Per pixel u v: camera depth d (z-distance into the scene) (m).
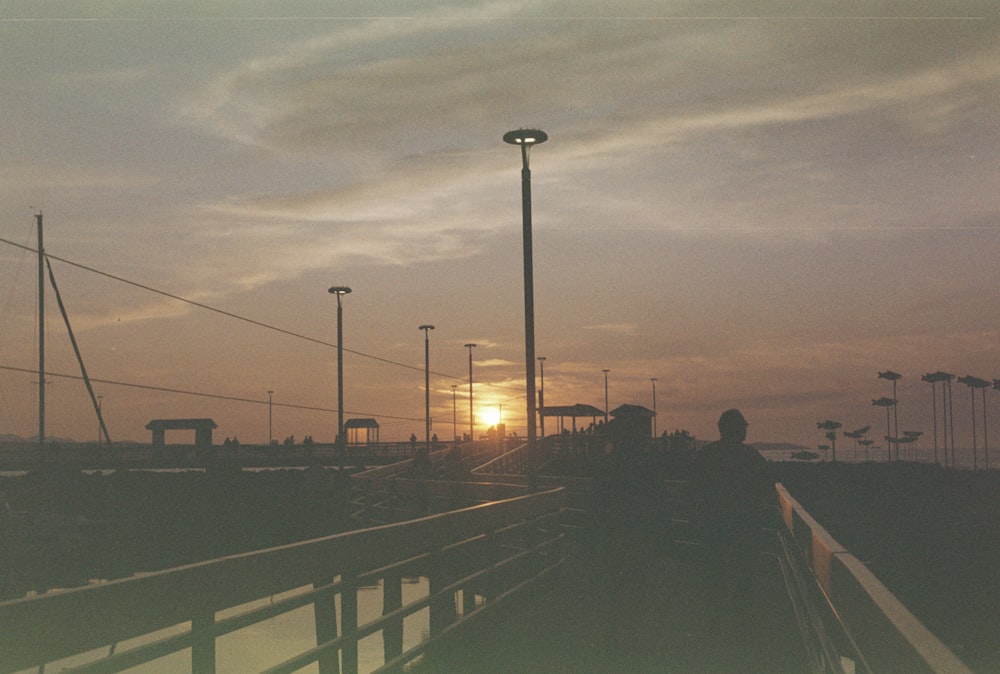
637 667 7.49
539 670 7.56
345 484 40.75
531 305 18.97
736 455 8.15
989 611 11.84
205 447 78.62
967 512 24.81
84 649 2.88
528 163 19.19
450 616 7.96
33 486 50.59
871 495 32.22
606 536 9.91
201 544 30.80
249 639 9.66
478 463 56.75
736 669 7.13
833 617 4.64
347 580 5.61
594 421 67.75
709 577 8.31
